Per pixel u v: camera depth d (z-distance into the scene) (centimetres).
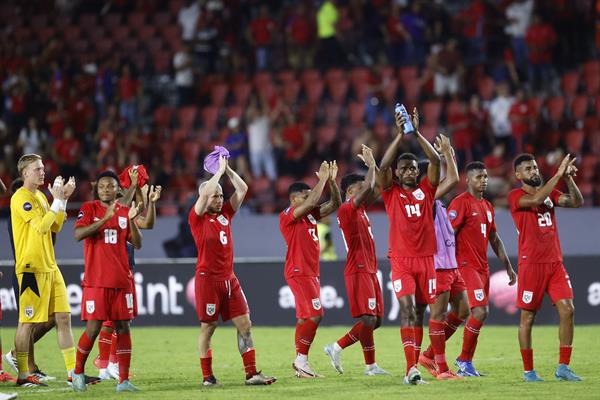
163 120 8912
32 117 8800
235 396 3488
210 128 8850
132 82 8950
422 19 9206
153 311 6262
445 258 3956
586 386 3625
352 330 4125
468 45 9119
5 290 6262
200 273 3778
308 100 9019
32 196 3847
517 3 8919
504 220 7031
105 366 4078
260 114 8200
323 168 3931
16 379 4050
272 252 7294
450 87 8600
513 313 6025
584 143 8100
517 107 8000
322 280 6147
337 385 3750
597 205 7581
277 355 4853
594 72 8806
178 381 3981
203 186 3762
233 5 9675
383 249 7138
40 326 4062
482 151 8012
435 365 4047
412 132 3725
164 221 7356
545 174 7706
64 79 9031
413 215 3778
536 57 8706
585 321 5978
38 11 10181
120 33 9894
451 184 3872
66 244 7319
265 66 9388
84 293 3678
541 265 3797
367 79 8688
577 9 9088
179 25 9756
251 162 8144
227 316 3844
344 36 9306
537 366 4278
